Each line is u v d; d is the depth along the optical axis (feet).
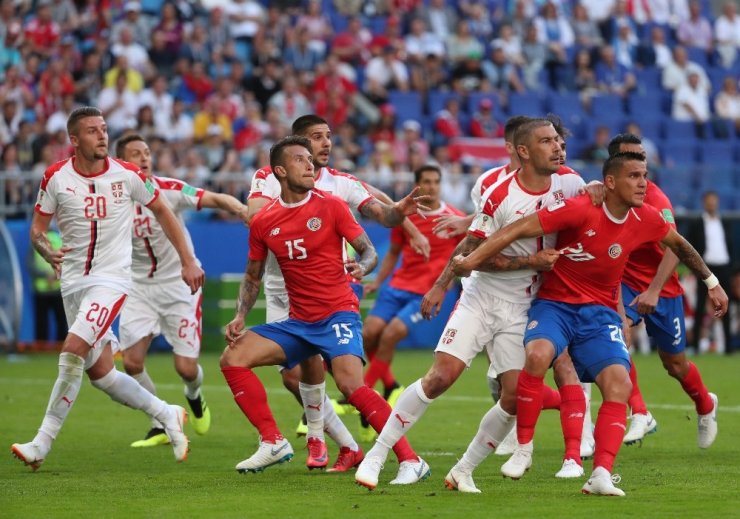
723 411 135.03
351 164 233.96
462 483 82.23
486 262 83.20
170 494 81.97
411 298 131.44
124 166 97.71
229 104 248.73
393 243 133.39
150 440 111.34
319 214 86.84
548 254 81.25
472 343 84.43
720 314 89.66
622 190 80.38
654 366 198.08
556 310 82.89
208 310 225.56
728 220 233.35
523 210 84.02
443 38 299.38
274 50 268.41
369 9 303.68
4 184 218.38
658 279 100.17
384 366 130.52
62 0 257.14
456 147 260.42
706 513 72.64
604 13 329.11
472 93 283.79
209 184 225.15
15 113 229.86
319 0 294.66
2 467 97.09
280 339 87.81
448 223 101.81
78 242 97.09
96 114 96.17
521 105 290.76
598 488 79.30
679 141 303.68
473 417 131.23
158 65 257.75
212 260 226.17
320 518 71.67
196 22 264.72
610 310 83.30
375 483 82.43
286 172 86.17
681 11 347.36
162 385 168.14
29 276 217.56
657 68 317.22
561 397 90.48
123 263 98.17
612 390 80.33
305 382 93.30
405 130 255.70
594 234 81.46
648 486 84.43
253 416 87.10
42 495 81.92
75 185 96.48
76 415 135.03
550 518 71.10
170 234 99.25
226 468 96.73
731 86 313.12
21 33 249.14
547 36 310.65
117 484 87.20
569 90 302.25
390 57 279.69
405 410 83.51
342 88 261.03
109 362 98.37
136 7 260.83
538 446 109.40
